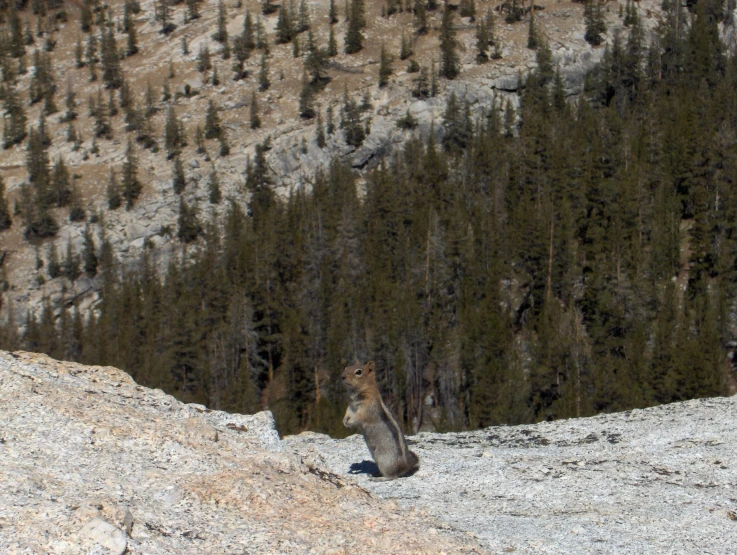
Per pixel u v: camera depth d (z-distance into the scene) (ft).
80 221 408.05
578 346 199.62
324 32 517.14
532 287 251.60
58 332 315.17
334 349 220.23
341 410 198.70
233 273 288.92
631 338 206.80
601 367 181.98
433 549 25.55
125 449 28.53
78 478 25.70
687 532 31.32
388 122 422.82
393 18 508.12
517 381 187.93
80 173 437.99
